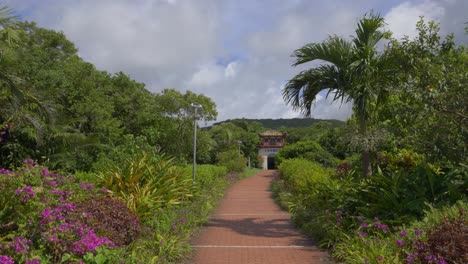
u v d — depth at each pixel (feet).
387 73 30.89
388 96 32.14
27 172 19.20
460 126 23.94
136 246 21.11
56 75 57.62
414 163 37.17
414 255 15.61
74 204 19.70
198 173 57.21
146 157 36.27
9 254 14.23
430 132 24.59
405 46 26.43
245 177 113.91
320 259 22.94
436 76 24.27
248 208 47.39
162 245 22.08
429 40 26.14
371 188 27.53
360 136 32.37
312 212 33.09
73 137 52.60
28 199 16.40
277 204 51.39
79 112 61.52
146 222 25.79
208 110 109.19
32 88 43.62
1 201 16.42
